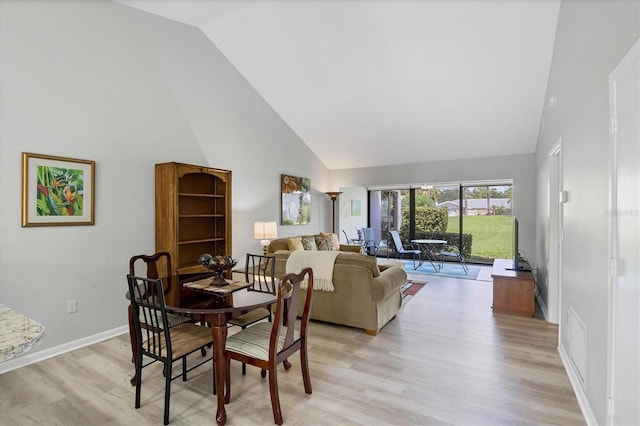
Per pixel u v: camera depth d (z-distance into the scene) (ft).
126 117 11.64
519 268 14.70
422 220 25.11
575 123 8.04
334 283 11.39
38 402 7.22
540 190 16.20
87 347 10.23
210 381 8.15
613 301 5.34
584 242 7.07
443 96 16.28
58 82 9.82
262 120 18.63
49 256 9.68
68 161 10.02
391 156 23.57
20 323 4.13
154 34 12.53
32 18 9.24
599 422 5.94
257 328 7.64
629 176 4.78
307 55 15.02
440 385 7.87
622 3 5.06
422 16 11.96
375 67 15.01
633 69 4.62
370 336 10.94
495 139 19.54
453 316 12.94
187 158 14.03
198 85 14.48
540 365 8.86
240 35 14.38
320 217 25.22
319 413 6.81
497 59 13.39
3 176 8.78
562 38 9.99
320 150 24.03
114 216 11.26
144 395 7.50
